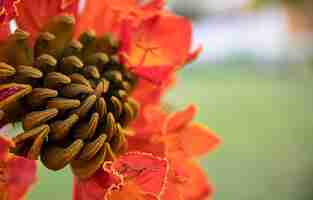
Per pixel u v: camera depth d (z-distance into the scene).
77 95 0.41
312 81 1.48
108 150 0.41
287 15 1.21
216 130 1.25
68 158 0.40
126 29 0.44
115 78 0.43
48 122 0.40
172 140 0.46
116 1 0.44
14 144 0.37
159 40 0.45
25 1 0.42
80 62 0.42
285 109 1.36
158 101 0.46
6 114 0.40
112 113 0.42
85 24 0.45
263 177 1.13
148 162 0.40
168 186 0.43
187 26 0.45
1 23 0.40
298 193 1.11
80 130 0.40
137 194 0.41
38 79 0.41
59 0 0.43
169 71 0.44
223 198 1.08
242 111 1.33
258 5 1.20
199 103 1.35
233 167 1.14
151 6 0.45
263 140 1.23
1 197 0.40
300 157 1.19
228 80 1.50
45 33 0.42
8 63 0.41
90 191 0.41
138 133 0.44
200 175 0.49
